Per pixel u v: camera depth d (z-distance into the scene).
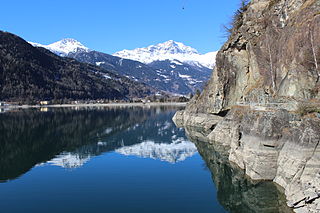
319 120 25.25
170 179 34.72
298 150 25.33
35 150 53.62
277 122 29.61
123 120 111.56
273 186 28.20
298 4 44.16
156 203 27.14
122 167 40.84
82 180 34.66
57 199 28.50
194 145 57.53
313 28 36.66
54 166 41.53
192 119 84.25
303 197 22.61
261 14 56.28
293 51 40.44
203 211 25.41
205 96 79.62
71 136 71.31
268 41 50.75
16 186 32.62
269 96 44.38
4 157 47.53
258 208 25.34
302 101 31.56
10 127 86.19
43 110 180.75
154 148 55.66
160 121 107.31
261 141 30.19
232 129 48.88
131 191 30.61
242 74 59.81
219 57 65.44
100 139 67.44
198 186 32.03
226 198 28.19
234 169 36.28
